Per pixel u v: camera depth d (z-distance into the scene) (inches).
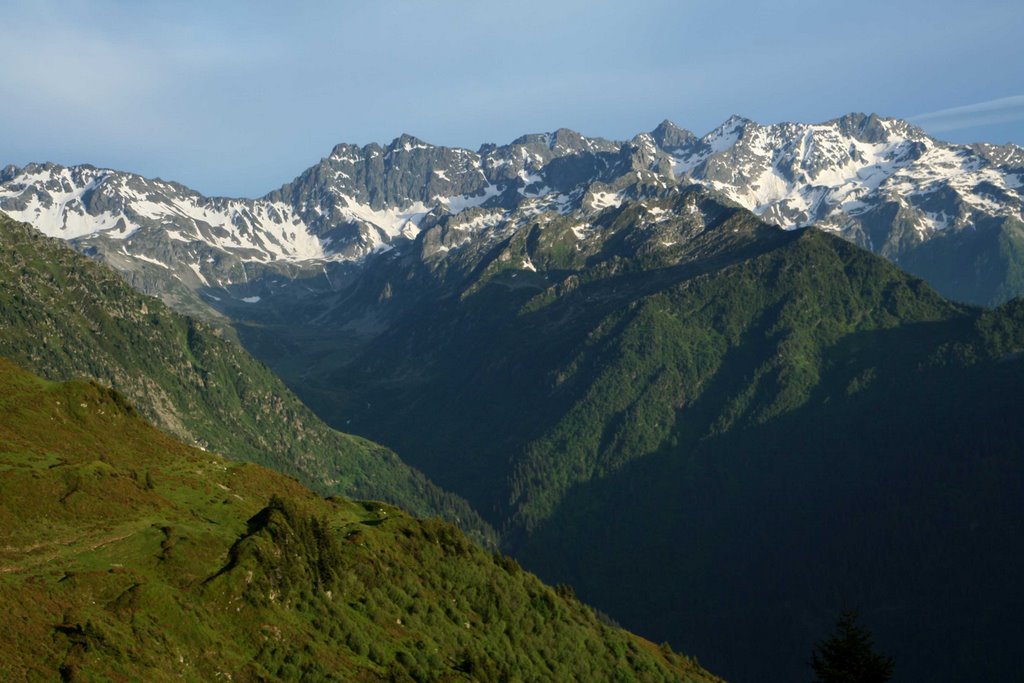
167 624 4254.4
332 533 5684.1
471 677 5241.1
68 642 3850.9
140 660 3973.9
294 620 4793.3
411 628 5408.5
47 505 4626.0
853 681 5201.8
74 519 4643.2
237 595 4628.4
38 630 3843.5
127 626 4114.2
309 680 4443.9
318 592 5098.4
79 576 4222.4
